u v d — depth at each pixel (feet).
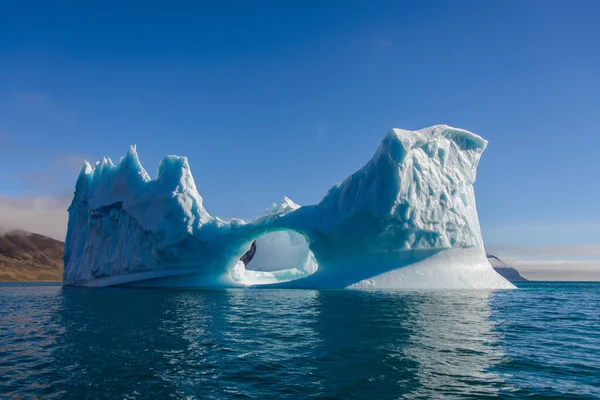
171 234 114.62
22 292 127.95
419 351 33.65
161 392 24.72
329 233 107.14
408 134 101.19
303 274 156.66
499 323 48.34
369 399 23.36
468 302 69.05
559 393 24.22
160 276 118.93
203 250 115.85
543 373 27.89
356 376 27.30
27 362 31.27
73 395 24.32
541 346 35.86
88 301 78.79
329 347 35.14
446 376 27.25
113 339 39.27
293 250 174.91
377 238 102.63
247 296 83.87
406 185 98.63
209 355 32.73
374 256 105.91
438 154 106.42
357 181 106.83
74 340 39.11
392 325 45.62
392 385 25.54
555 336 40.68
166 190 117.91
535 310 62.13
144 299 79.77
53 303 78.07
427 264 102.73
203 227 116.26
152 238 116.57
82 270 136.15
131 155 128.06
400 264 103.50
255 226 114.52
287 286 108.68
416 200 98.78
